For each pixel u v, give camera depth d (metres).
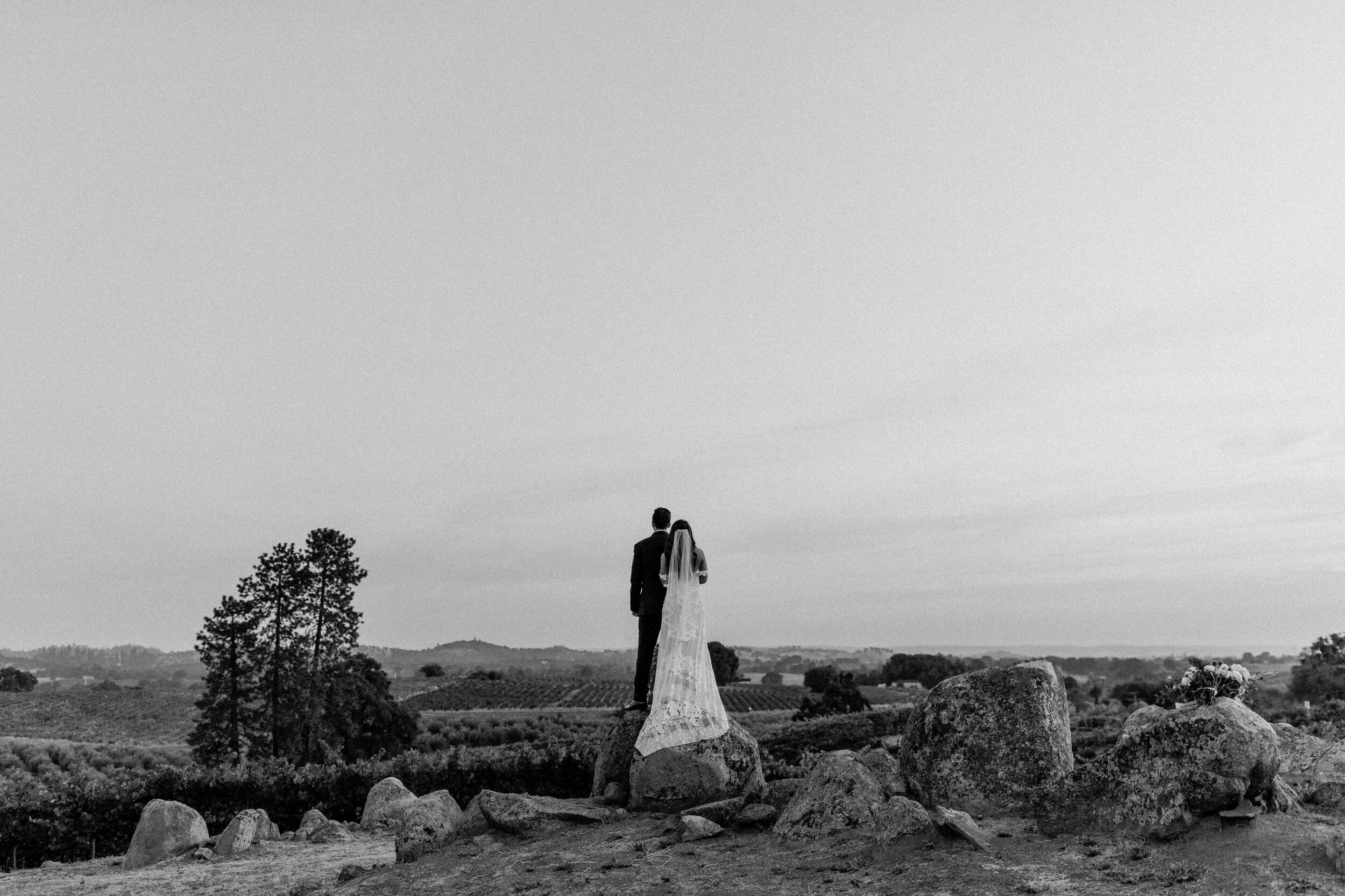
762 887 8.88
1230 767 8.54
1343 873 7.30
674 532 13.74
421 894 10.51
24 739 83.56
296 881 13.61
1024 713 10.31
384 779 23.22
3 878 17.53
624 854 10.59
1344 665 80.00
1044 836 9.23
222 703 51.56
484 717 102.44
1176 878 7.64
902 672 160.88
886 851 9.26
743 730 12.96
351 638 55.03
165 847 18.22
